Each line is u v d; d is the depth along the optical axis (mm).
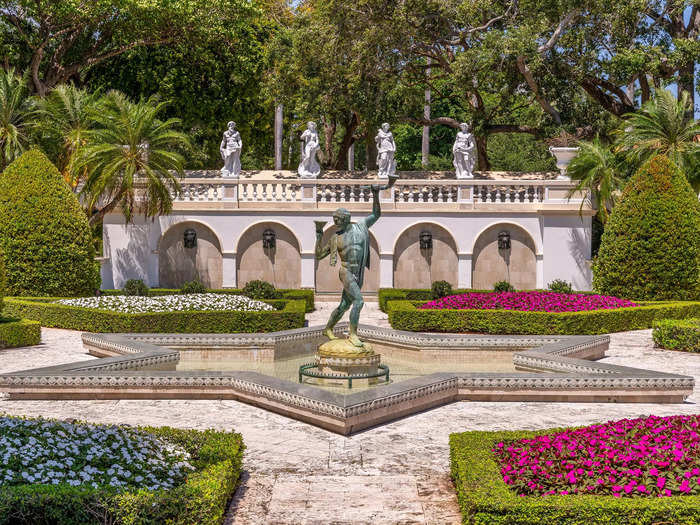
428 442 8617
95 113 22766
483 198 26562
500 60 28625
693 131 23797
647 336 17312
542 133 31906
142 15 29875
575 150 25219
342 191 25984
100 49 33375
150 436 6801
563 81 31078
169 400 10680
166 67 33438
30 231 19688
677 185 20172
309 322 20094
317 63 29203
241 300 18688
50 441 6199
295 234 25688
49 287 19766
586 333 17125
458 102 37406
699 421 7309
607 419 9625
